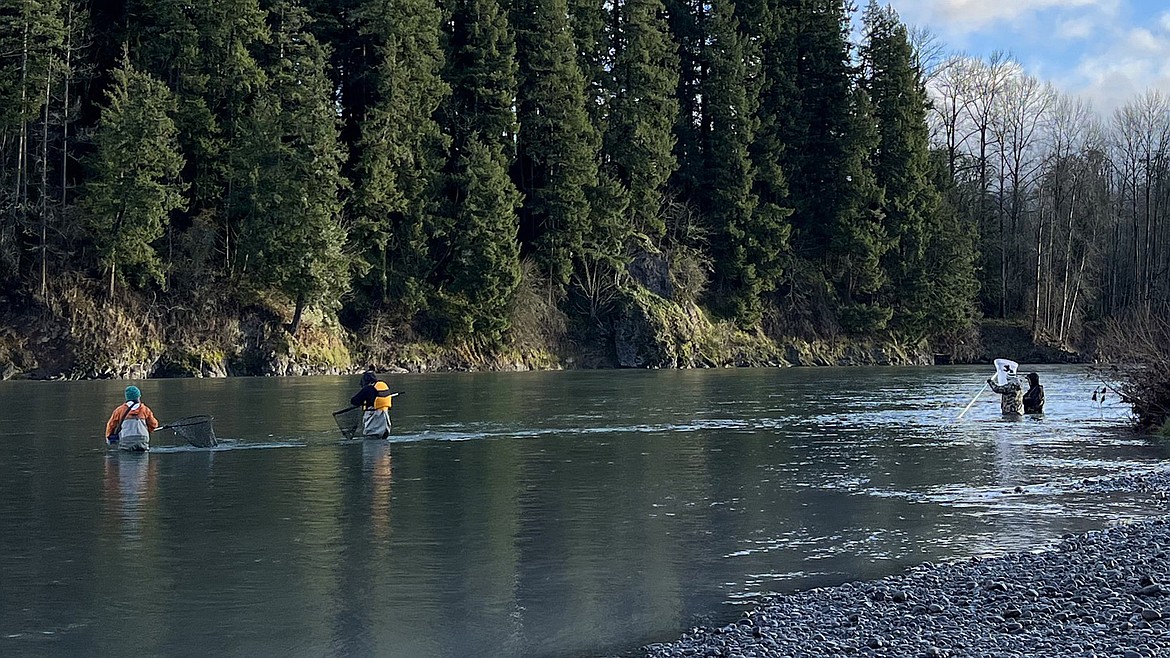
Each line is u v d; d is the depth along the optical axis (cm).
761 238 8075
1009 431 2759
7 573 1198
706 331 7812
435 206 6838
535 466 2070
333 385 4869
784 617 1022
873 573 1212
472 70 7056
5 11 5944
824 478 1916
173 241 6312
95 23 6456
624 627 1015
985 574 1170
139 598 1102
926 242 8606
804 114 8525
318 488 1789
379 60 6888
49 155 6212
